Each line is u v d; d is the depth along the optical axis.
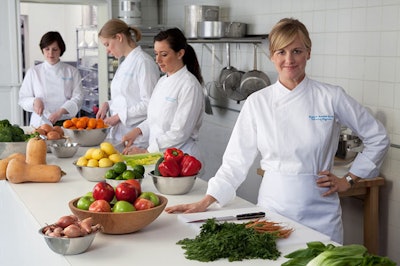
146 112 4.12
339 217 2.65
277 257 1.82
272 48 2.50
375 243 3.65
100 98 6.87
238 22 4.99
